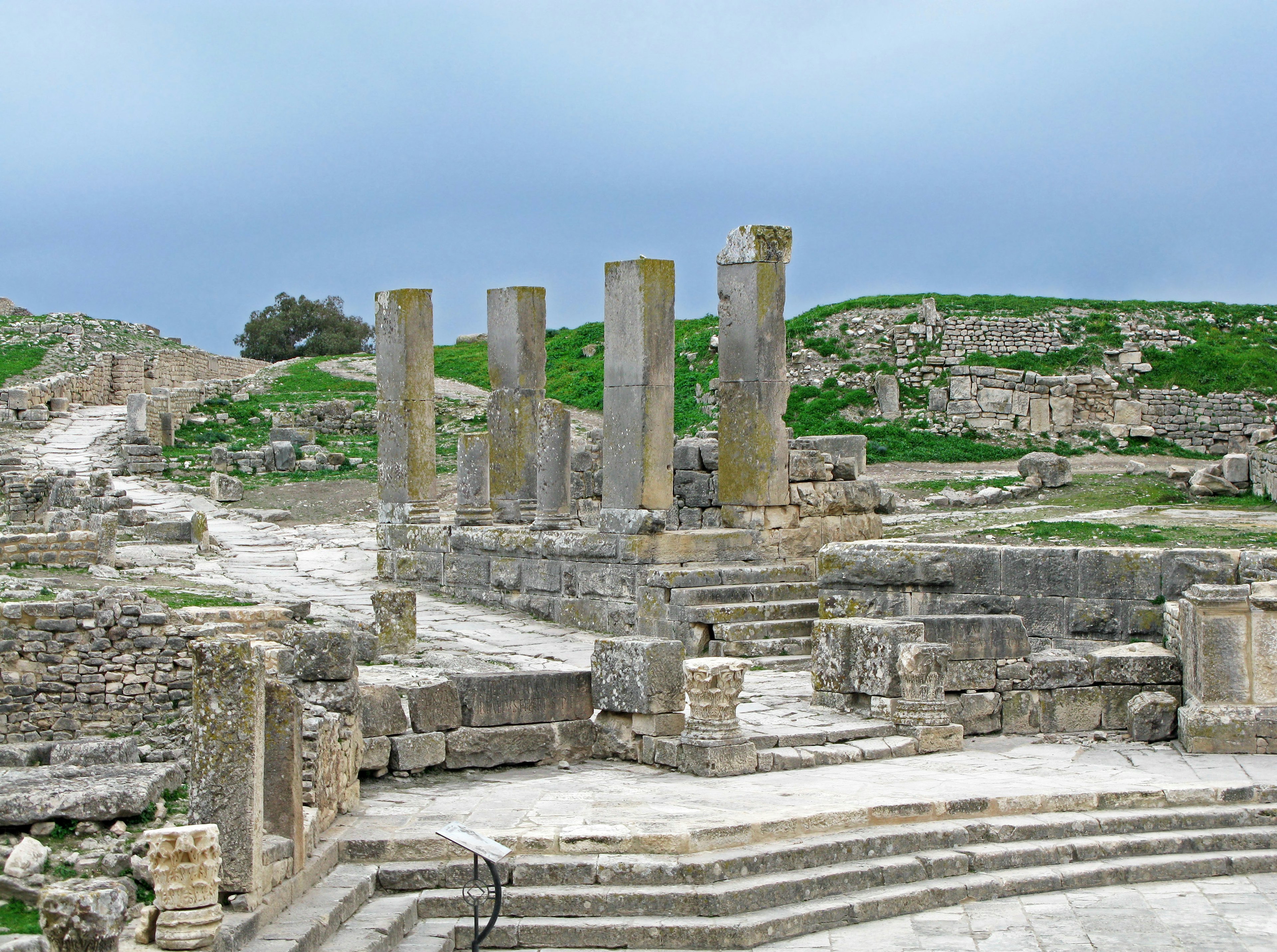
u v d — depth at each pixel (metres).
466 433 25.30
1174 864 11.95
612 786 13.21
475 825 11.55
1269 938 10.41
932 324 50.59
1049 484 35.66
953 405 47.25
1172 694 16.31
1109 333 50.75
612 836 11.14
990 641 16.33
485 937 10.08
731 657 19.33
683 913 10.62
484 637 20.75
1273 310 52.91
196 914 8.72
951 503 33.81
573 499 28.14
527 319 25.56
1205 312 52.56
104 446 42.91
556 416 23.64
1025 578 19.08
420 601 24.22
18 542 22.38
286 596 22.98
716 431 32.31
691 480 24.03
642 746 14.40
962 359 49.66
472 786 13.34
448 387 62.16
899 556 19.47
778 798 12.48
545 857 11.09
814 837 11.65
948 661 16.11
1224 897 11.41
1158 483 35.47
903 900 11.06
